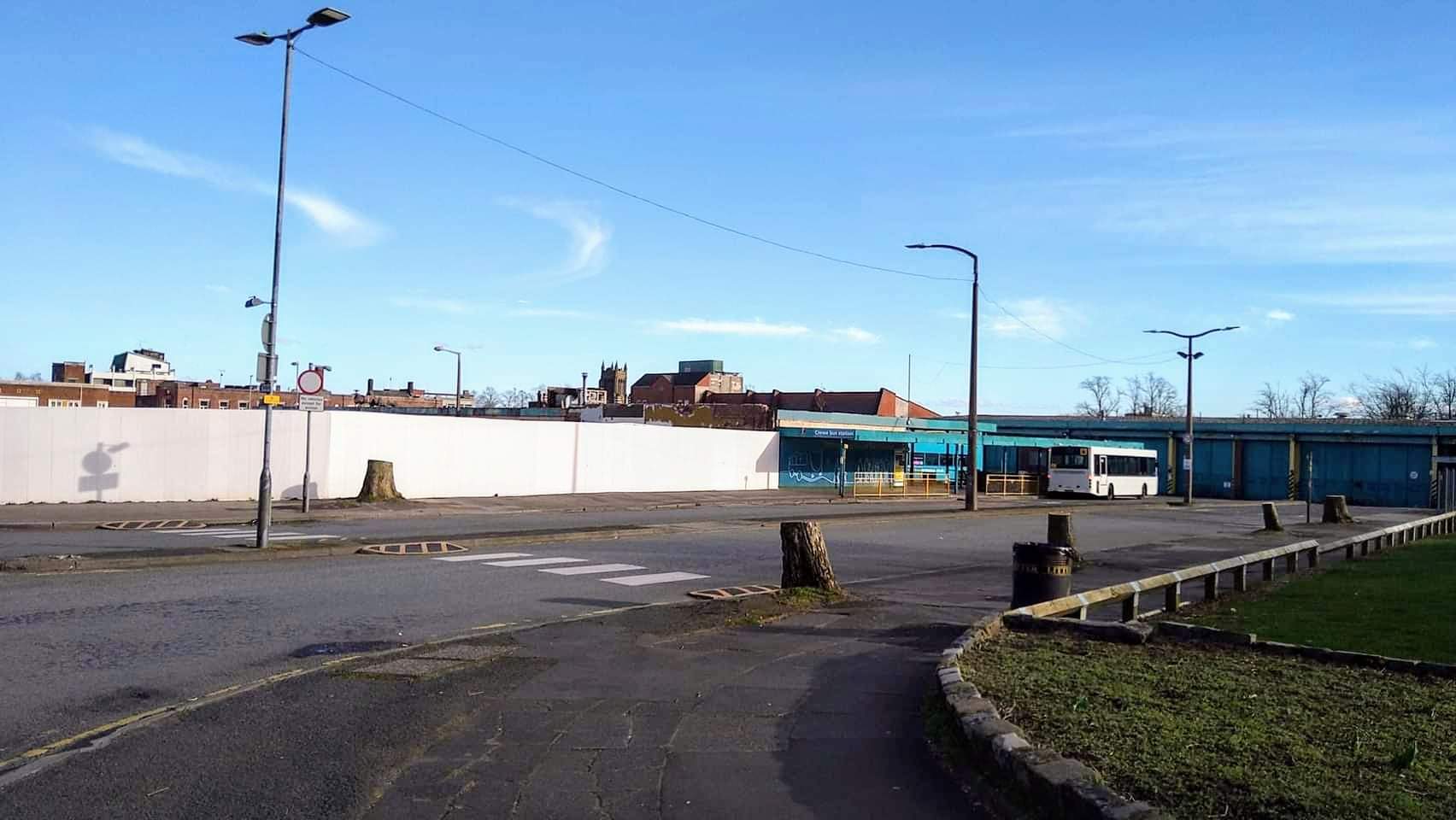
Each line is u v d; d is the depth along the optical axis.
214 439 30.66
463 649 10.34
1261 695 7.75
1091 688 7.94
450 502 33.06
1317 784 5.54
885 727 7.55
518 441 37.91
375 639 10.99
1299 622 12.23
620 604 13.98
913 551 23.03
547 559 18.83
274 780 6.21
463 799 5.94
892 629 12.07
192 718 7.58
